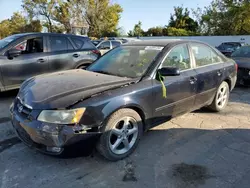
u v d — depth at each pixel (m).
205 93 4.19
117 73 3.49
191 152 3.20
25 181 2.55
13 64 5.24
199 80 3.94
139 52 3.73
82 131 2.56
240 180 2.61
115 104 2.77
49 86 2.97
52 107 2.55
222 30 30.86
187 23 39.84
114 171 2.75
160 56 3.44
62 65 5.98
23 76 5.42
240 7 28.53
